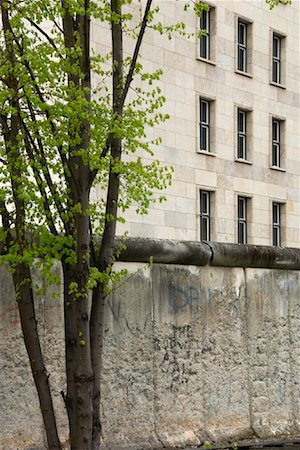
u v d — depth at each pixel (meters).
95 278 8.25
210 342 12.40
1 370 10.01
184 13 41.00
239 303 12.89
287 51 47.94
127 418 11.20
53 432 8.66
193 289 12.21
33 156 8.41
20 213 8.38
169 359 11.80
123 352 11.24
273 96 46.81
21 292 8.62
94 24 34.53
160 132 39.44
